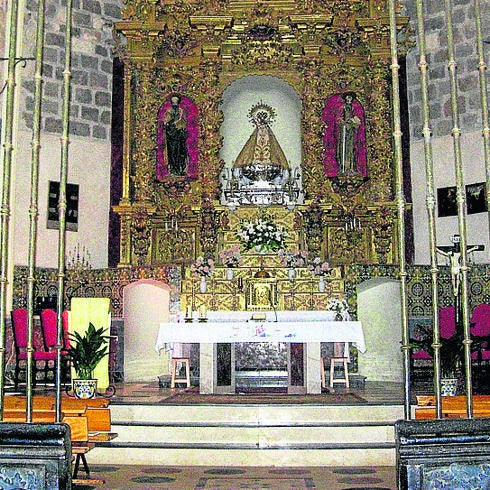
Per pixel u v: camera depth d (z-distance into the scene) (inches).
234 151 633.0
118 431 331.0
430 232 166.1
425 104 171.0
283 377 471.8
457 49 580.4
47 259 548.7
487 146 176.1
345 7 615.2
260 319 434.9
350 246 596.4
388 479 276.8
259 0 610.5
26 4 557.0
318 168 599.8
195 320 445.1
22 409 253.6
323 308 508.1
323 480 275.9
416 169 594.6
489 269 534.0
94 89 598.9
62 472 148.4
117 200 599.5
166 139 610.9
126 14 612.1
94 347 358.3
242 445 320.5
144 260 589.9
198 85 618.2
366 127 611.5
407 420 151.5
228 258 548.1
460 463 150.0
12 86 172.9
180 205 605.9
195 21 606.5
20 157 537.6
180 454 313.3
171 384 467.2
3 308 164.7
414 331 509.4
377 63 606.5
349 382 479.8
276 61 618.5
